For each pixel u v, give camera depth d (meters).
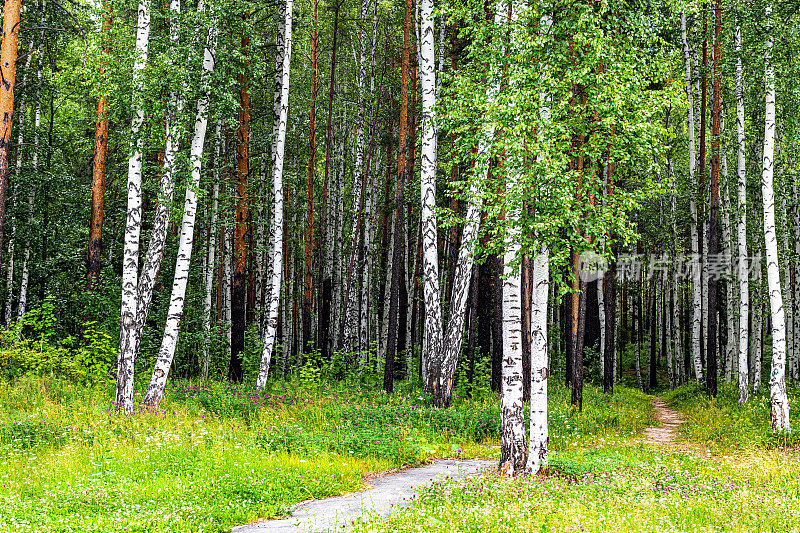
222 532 7.24
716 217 22.48
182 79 14.34
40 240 24.36
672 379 35.91
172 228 25.77
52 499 7.67
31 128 24.84
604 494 7.82
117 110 14.48
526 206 9.70
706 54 24.72
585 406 20.14
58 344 18.81
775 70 16.58
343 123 33.44
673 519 6.71
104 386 16.41
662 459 11.21
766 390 22.25
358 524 6.59
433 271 17.55
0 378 15.54
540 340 9.87
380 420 14.82
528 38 10.16
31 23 21.86
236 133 20.66
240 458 10.42
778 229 25.70
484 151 10.13
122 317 13.97
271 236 25.62
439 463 12.10
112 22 14.79
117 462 9.80
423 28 17.66
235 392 16.84
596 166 10.19
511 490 8.03
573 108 9.87
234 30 16.03
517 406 9.88
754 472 9.68
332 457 11.61
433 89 17.64
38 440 11.12
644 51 10.59
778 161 24.08
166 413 13.30
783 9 16.38
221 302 25.52
